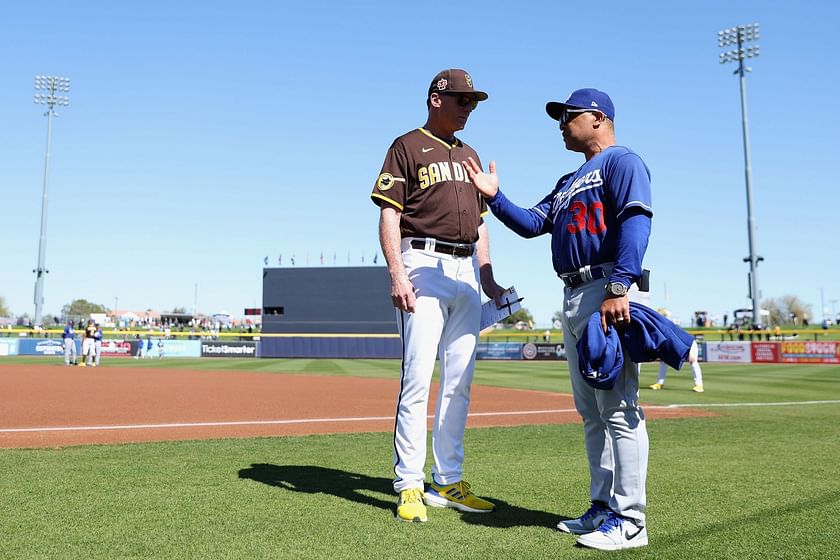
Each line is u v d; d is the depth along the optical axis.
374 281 34.97
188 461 4.65
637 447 2.71
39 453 4.98
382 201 3.45
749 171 31.16
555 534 2.86
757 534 2.79
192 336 43.94
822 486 3.78
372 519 3.08
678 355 2.63
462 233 3.57
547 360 30.11
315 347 34.84
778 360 26.59
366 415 8.27
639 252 2.69
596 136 3.09
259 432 6.56
